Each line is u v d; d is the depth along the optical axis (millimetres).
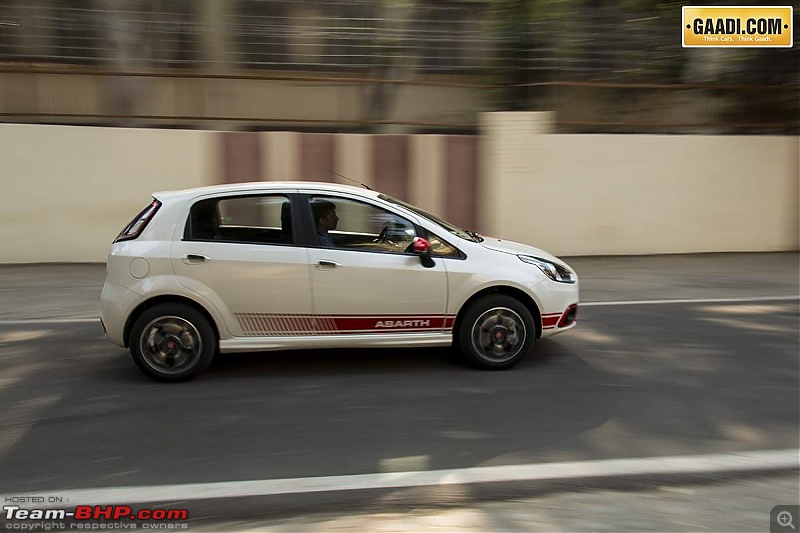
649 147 11117
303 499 3467
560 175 10992
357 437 4207
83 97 12094
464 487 3596
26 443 4117
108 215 10242
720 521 3289
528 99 11914
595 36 11641
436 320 5379
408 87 12391
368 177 10695
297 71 12383
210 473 3738
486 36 12094
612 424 4430
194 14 12055
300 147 10508
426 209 10883
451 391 5016
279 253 5156
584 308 7762
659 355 5957
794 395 4996
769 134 11625
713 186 11375
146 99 12203
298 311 5199
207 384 5160
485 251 5473
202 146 10281
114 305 5066
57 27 11812
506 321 5457
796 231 11703
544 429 4340
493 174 10906
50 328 6801
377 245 5328
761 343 6355
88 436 4215
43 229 10125
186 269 5070
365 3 12242
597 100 11828
